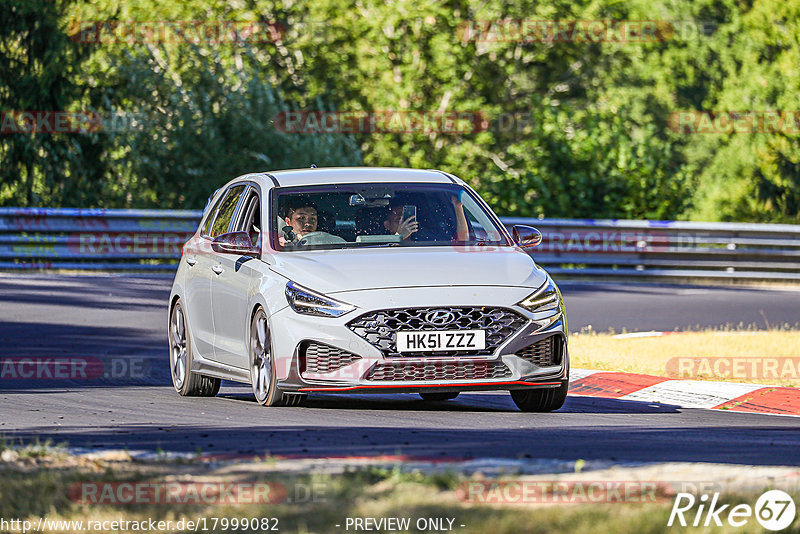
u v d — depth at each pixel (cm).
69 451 1953
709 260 6912
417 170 3039
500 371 2533
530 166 8050
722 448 2103
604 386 3212
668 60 13862
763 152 11519
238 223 2956
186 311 3091
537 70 13162
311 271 2598
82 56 8838
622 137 8006
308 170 3017
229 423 2428
